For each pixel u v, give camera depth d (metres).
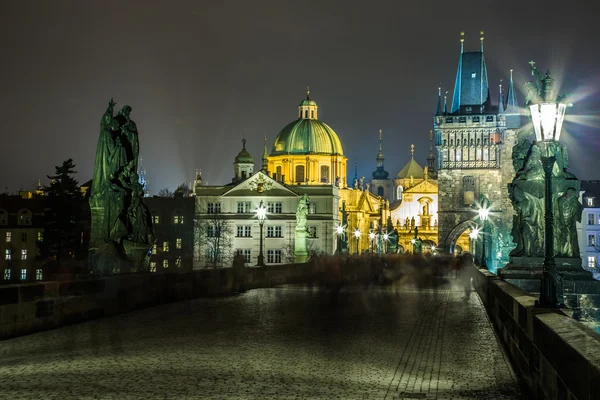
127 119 38.94
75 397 13.95
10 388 14.77
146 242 38.44
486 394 15.30
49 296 25.48
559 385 11.23
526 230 31.55
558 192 30.23
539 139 20.00
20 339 22.55
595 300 28.17
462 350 21.66
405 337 24.50
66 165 113.12
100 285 29.72
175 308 34.72
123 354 19.58
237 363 18.34
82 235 113.94
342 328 26.75
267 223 162.50
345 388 15.61
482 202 64.12
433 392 15.45
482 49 165.38
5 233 147.00
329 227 161.75
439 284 63.69
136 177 38.44
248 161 192.88
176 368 17.44
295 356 19.75
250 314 31.75
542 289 16.47
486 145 158.25
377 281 68.00
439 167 159.38
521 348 17.23
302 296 44.59
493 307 29.69
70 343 21.69
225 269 47.22
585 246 147.25
